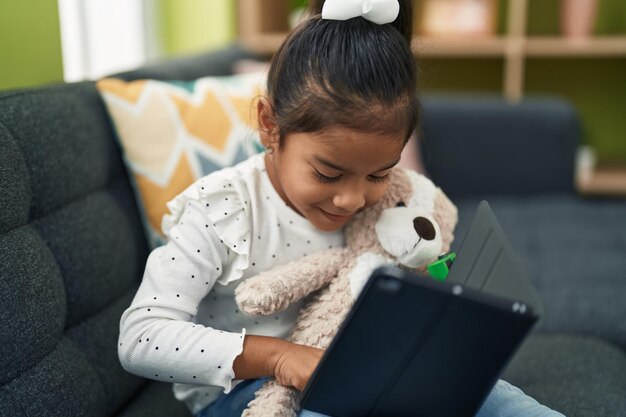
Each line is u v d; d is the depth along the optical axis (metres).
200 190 0.90
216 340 0.84
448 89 2.71
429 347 0.67
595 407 1.02
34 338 0.87
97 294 1.07
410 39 0.96
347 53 0.82
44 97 1.08
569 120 2.14
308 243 0.94
